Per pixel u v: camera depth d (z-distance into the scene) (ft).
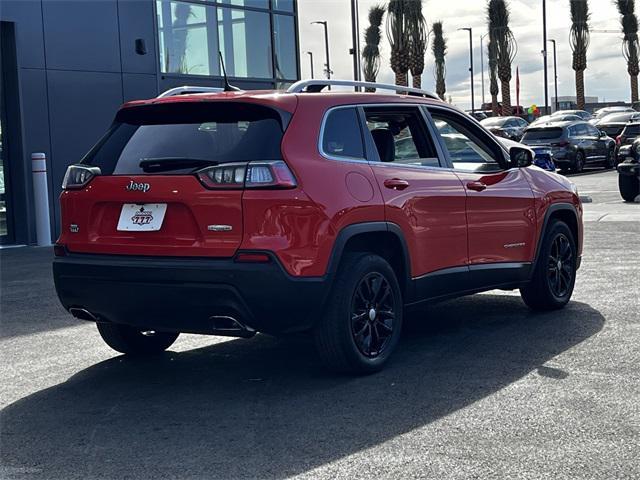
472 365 19.33
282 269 16.88
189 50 60.54
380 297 19.08
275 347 22.09
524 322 23.71
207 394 17.83
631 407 15.94
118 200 17.92
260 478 13.11
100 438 15.25
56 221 52.31
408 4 130.82
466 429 15.02
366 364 18.63
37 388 18.72
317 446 14.43
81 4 52.95
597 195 67.10
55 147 52.01
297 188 17.17
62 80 52.13
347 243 18.45
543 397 16.72
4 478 13.46
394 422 15.55
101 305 18.17
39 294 31.65
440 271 20.68
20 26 50.01
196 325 17.46
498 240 22.58
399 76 131.64
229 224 16.99
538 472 12.96
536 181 24.30
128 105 18.66
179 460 14.01
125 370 20.11
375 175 18.98
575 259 25.81
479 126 23.09
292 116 17.81
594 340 21.29
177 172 17.47
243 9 64.28
